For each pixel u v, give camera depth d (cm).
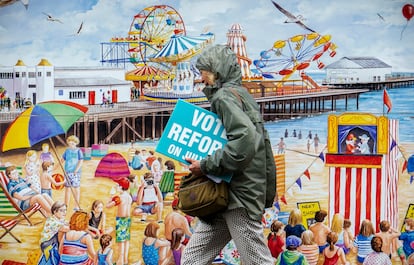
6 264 566
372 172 543
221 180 361
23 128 565
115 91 565
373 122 541
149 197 559
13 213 565
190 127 373
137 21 561
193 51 556
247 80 553
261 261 369
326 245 547
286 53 548
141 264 561
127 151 563
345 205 545
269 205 398
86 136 564
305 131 549
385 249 543
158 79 562
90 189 562
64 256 562
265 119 554
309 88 548
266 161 391
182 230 555
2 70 568
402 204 540
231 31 551
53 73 564
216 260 553
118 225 561
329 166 547
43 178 564
